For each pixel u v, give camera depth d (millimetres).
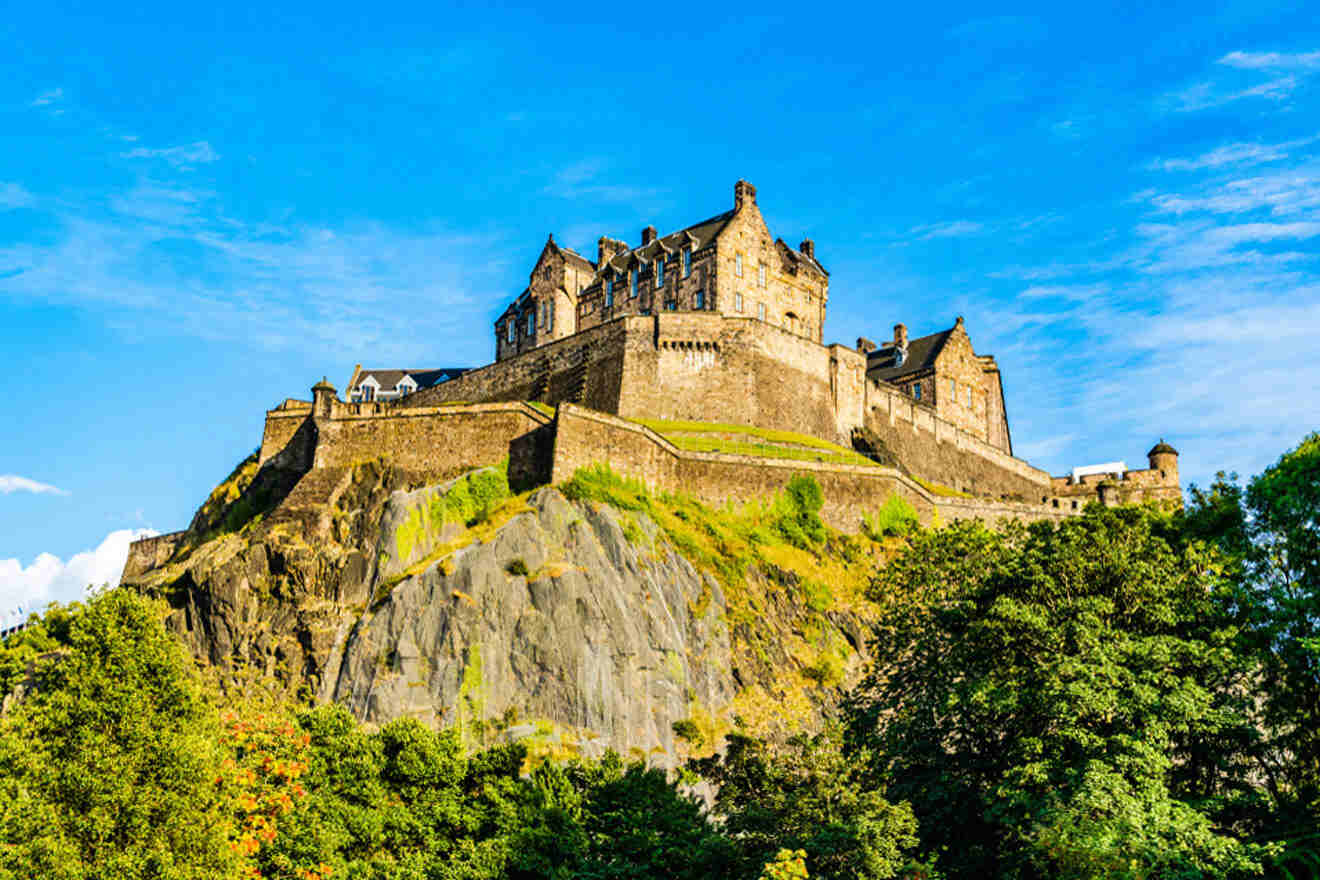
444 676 76000
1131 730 49375
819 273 131375
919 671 58656
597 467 90062
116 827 44312
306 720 59438
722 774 61250
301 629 81750
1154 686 49656
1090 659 49969
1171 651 50688
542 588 78500
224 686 80312
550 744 73125
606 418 91750
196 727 48562
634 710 76000
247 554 85625
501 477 89500
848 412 118688
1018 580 56688
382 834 52938
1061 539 57094
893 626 63469
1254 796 49844
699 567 87750
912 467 124125
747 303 121188
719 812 57344
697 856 51781
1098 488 120625
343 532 88375
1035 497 140500
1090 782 46219
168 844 44594
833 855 49531
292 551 85375
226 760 50750
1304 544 54812
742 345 111312
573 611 77625
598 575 80125
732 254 121188
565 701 74875
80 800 44188
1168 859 45562
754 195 125438
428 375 153625
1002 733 54938
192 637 83625
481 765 58094
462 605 78062
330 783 54969
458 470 92000
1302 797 52156
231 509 101062
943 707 53469
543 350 117938
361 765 55594
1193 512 61062
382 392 152500
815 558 96938
